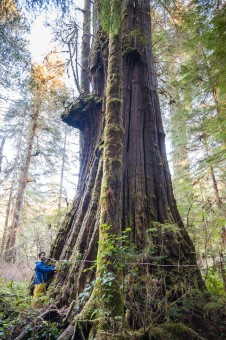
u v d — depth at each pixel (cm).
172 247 510
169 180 629
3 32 949
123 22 750
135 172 589
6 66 1163
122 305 358
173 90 1142
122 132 480
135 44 729
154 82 724
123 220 531
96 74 759
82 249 516
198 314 433
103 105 686
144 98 682
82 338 344
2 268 881
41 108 1745
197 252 529
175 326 382
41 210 2097
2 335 378
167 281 467
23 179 1694
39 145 1920
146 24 774
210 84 803
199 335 386
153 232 521
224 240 729
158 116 696
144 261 460
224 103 898
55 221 977
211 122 859
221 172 1144
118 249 377
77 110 718
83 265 478
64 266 512
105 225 394
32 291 562
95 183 585
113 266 378
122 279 378
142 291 429
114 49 530
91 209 552
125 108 660
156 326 382
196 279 467
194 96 1030
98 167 607
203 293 457
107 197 426
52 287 505
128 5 773
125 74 696
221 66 725
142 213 540
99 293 364
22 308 432
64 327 388
